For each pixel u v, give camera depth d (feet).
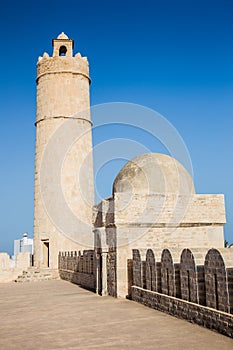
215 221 68.64
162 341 34.60
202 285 41.37
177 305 45.01
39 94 131.54
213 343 32.81
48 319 48.80
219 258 37.32
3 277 115.55
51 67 129.29
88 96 133.69
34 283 105.29
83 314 51.13
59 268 118.73
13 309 58.70
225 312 36.01
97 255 74.28
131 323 43.37
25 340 37.88
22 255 119.44
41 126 128.47
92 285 84.53
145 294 55.98
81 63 131.64
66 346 34.71
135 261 62.44
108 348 33.30
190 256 43.14
